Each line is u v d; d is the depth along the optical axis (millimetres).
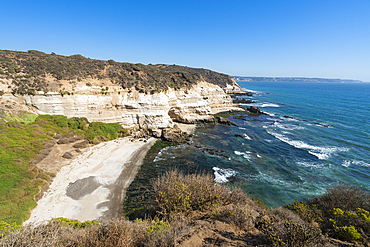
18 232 5133
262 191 20422
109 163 25016
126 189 20078
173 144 33281
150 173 23484
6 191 16016
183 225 6230
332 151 31062
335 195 11141
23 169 18641
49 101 29391
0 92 26766
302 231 5465
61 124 28484
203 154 29500
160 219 8117
